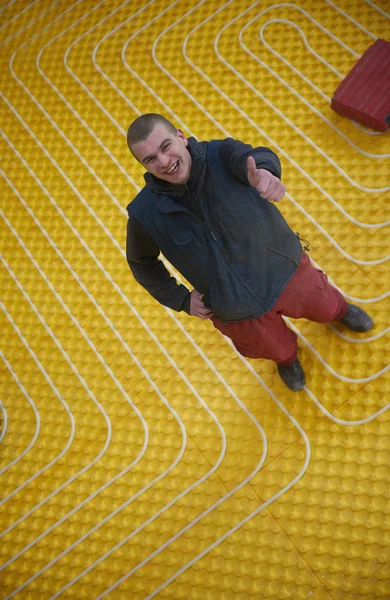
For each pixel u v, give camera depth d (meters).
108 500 2.62
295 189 2.93
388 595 2.22
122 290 2.98
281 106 3.12
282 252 1.80
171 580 2.43
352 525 2.34
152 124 1.51
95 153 3.33
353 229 2.78
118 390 2.79
